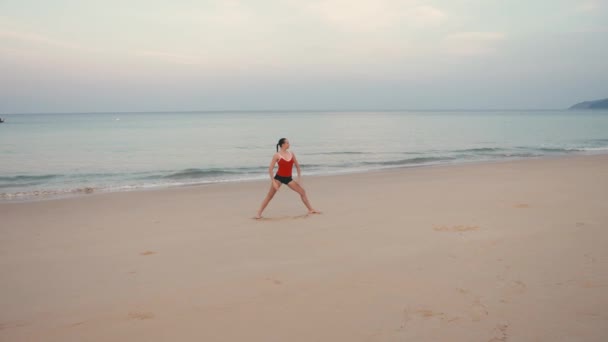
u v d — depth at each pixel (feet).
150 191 37.73
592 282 12.82
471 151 79.66
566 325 10.19
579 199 27.17
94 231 22.27
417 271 14.37
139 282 14.28
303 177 46.26
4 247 19.24
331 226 21.77
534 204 25.85
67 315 11.82
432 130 153.69
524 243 17.26
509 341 9.53
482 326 10.29
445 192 32.45
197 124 234.79
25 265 16.51
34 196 37.32
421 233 19.62
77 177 50.24
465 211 24.49
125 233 21.65
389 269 14.69
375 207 26.94
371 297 12.32
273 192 24.58
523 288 12.53
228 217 25.34
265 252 17.40
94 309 12.16
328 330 10.39
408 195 31.58
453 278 13.57
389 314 11.15
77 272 15.55
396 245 17.72
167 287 13.70
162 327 10.88
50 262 16.87
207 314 11.56
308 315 11.28
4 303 12.81
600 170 45.16
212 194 35.40
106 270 15.69
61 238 20.83
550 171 45.37
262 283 13.78
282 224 22.74
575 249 16.21
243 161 67.36
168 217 25.73
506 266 14.52
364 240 18.74
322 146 91.97
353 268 14.94
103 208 29.48
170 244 19.19
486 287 12.72
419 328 10.31
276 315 11.35
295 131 153.38
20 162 65.62
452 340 9.66
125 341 10.21
